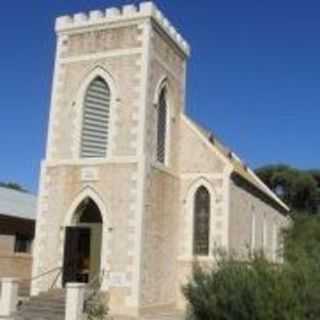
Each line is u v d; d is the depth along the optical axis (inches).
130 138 1144.8
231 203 1275.8
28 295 1141.7
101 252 1116.5
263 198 1658.5
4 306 1015.0
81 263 1142.3
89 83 1211.9
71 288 975.0
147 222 1123.3
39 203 1189.7
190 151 1295.5
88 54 1222.3
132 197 1112.8
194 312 727.1
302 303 658.8
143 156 1125.1
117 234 1109.1
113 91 1180.5
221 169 1262.3
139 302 1071.6
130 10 1200.2
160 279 1165.1
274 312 655.1
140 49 1178.0
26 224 1534.2
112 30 1211.9
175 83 1310.3
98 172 1153.4
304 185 2974.9
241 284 686.5
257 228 1556.3
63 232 1158.3
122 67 1186.0
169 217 1227.2
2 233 1449.3
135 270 1079.6
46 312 1000.2
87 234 1148.5
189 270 1229.7
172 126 1274.6
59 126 1213.7
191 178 1280.8
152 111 1182.3
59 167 1189.7
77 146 1187.3
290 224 1793.8
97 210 1176.8
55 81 1237.1
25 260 1390.3
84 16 1243.2
